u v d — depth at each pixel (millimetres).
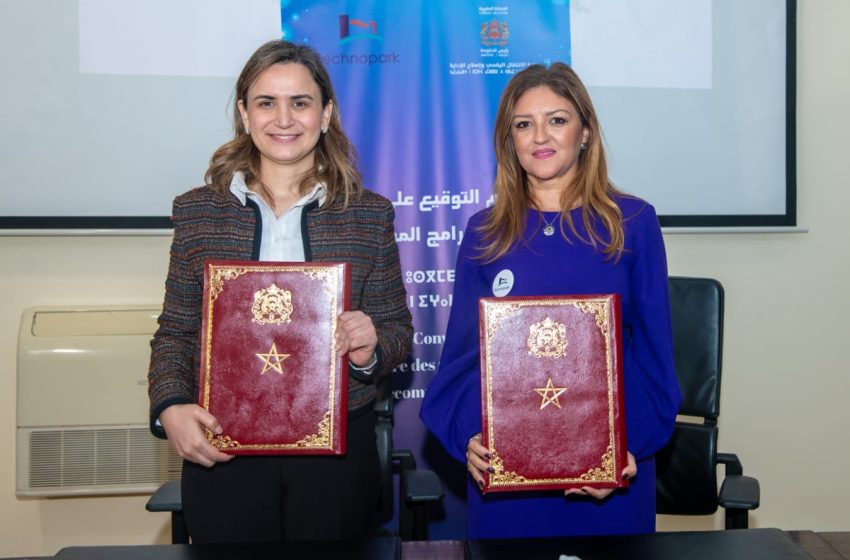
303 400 1393
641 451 1604
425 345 2615
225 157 1616
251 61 1541
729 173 2643
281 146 1527
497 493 1680
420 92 2562
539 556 1188
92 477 2486
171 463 2512
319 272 1410
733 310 2736
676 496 2066
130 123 2498
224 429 1394
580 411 1410
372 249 1588
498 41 2562
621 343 1429
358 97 2551
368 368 1532
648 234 1668
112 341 2477
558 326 1417
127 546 1243
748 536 1254
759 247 2729
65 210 2494
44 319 2500
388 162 2572
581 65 2586
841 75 2697
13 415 2574
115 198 2508
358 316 1440
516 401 1412
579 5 2570
